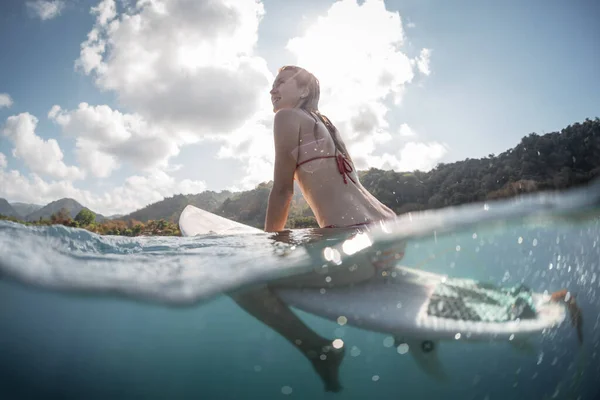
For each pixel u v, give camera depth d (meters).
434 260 1.91
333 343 1.60
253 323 1.66
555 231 2.22
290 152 2.59
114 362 1.67
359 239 2.03
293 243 2.20
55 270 1.84
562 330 1.82
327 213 2.41
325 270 1.78
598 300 2.01
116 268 1.88
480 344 1.64
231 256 2.04
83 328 1.69
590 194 2.60
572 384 1.95
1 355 1.67
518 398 1.76
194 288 1.67
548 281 1.94
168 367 1.66
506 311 1.75
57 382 1.69
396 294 1.73
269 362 1.64
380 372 1.63
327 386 1.65
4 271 1.79
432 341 1.61
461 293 1.77
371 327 1.60
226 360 1.64
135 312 1.67
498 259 1.96
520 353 1.71
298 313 1.64
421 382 1.65
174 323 1.66
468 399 1.70
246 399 1.65
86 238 2.44
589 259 2.15
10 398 1.70
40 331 1.69
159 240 2.63
